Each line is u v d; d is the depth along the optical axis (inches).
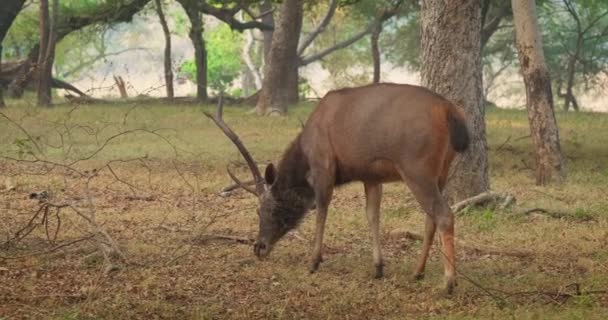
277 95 1256.8
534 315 299.7
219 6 1679.4
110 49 2815.0
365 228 451.8
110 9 1451.8
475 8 500.7
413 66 2042.3
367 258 385.1
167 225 451.2
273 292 332.8
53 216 461.7
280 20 1256.8
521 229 453.7
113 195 544.4
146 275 345.1
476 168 503.8
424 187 323.6
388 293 330.3
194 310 305.0
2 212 477.1
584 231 446.9
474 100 501.7
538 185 617.3
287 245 408.8
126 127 979.3
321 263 374.6
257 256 367.6
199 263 371.2
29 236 412.2
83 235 417.1
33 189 560.7
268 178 365.1
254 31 2428.6
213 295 327.6
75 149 722.2
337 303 315.9
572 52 1915.6
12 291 323.3
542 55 615.8
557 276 358.9
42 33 1316.4
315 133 348.8
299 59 1625.2
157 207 506.3
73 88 1577.3
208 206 514.0
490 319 299.0
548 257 395.5
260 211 367.2
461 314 303.6
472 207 492.4
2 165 660.7
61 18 1453.0
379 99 332.2
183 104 1412.4
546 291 332.2
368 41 2180.1
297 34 1263.5
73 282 337.4
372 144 331.6
